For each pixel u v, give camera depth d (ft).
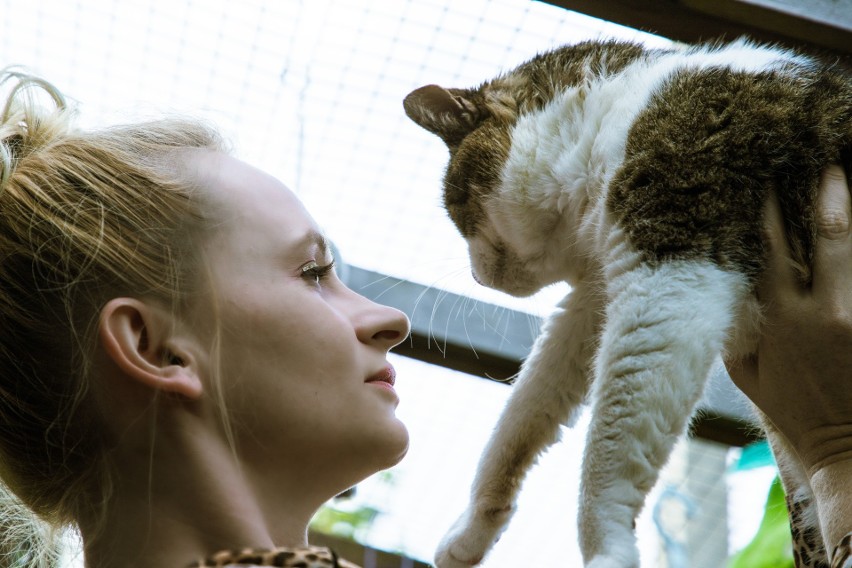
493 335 12.30
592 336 8.57
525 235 9.78
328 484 5.61
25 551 6.30
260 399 5.40
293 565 4.77
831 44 10.42
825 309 6.66
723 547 14.78
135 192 5.68
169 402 5.32
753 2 10.21
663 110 8.21
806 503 7.09
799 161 7.53
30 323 5.48
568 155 9.18
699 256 7.56
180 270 5.50
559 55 10.53
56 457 5.43
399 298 12.21
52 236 5.53
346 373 5.56
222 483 5.27
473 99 10.72
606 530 6.82
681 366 7.21
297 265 5.73
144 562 5.19
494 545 8.23
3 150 5.87
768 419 7.31
